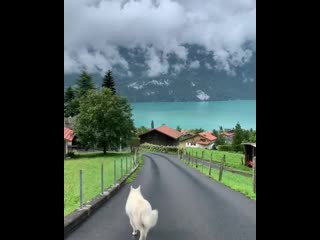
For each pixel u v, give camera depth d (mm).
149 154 51406
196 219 7887
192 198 10742
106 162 31312
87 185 13664
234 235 6633
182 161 34125
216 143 102688
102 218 7738
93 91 53781
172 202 10031
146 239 6352
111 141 50562
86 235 6461
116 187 12156
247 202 10047
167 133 78688
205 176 18562
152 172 20703
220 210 8883
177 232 6816
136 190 6758
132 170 20734
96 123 50312
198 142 101500
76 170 21672
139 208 5945
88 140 50500
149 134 80125
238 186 14008
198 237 6504
